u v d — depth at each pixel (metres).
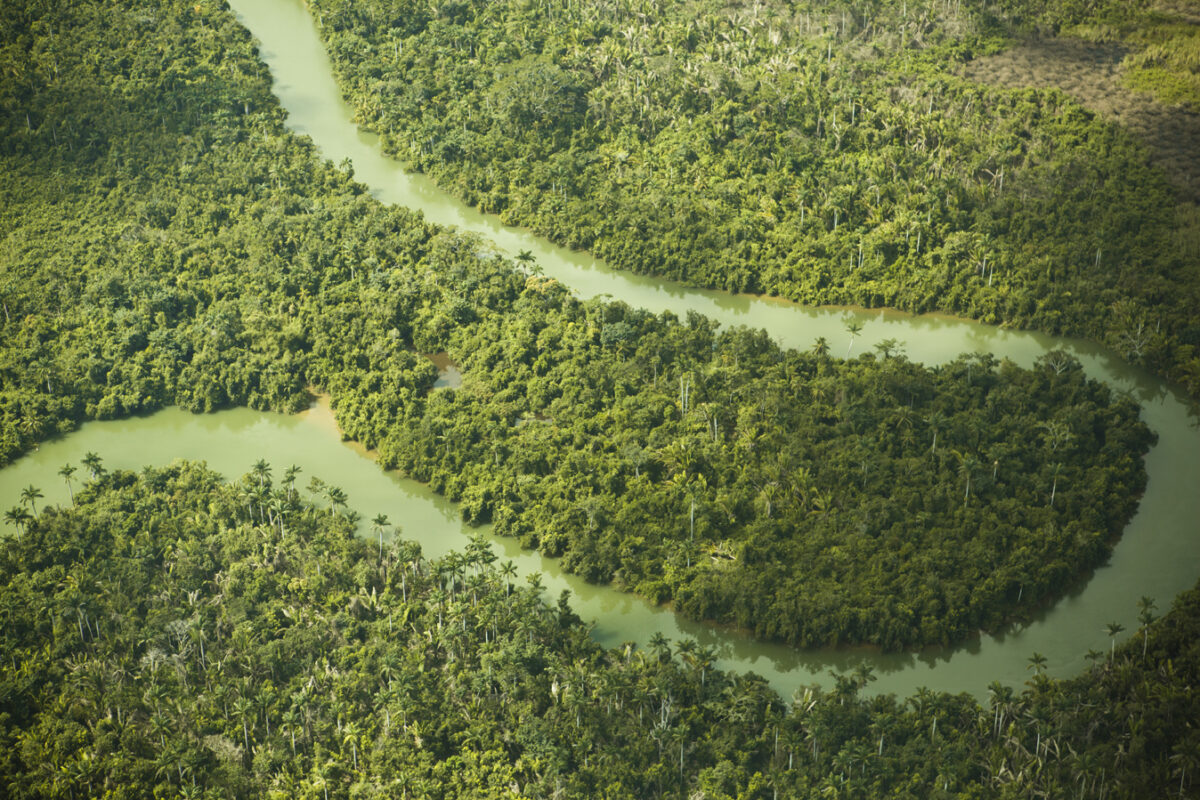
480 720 170.38
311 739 169.38
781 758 161.88
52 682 178.25
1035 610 189.75
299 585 190.75
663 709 168.00
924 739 163.38
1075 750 160.38
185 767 161.50
